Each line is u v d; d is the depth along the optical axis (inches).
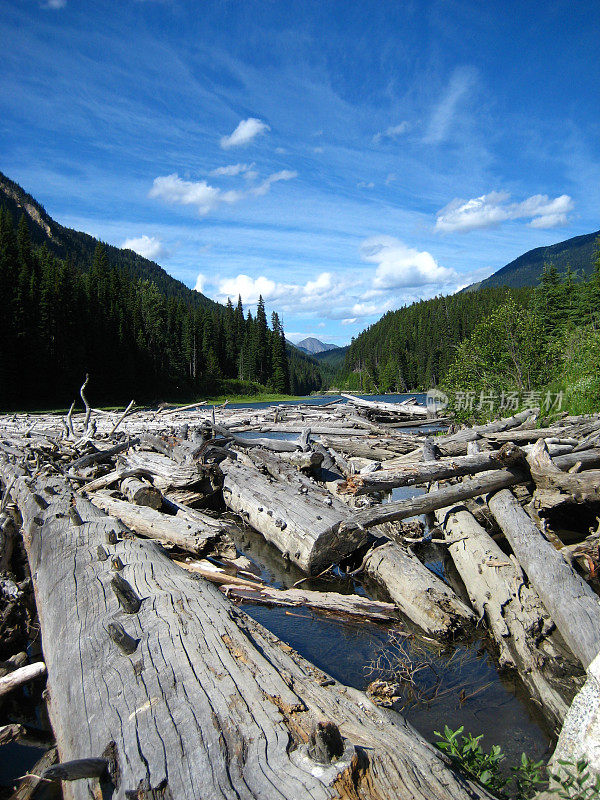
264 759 85.4
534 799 96.4
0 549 247.0
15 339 1803.6
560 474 250.7
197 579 177.2
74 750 103.9
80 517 237.0
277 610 214.4
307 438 491.8
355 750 88.8
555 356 611.5
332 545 247.0
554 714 137.7
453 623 187.0
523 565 202.7
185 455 405.1
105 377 2185.0
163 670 112.4
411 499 260.1
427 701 148.1
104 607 148.1
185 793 80.7
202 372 3159.5
